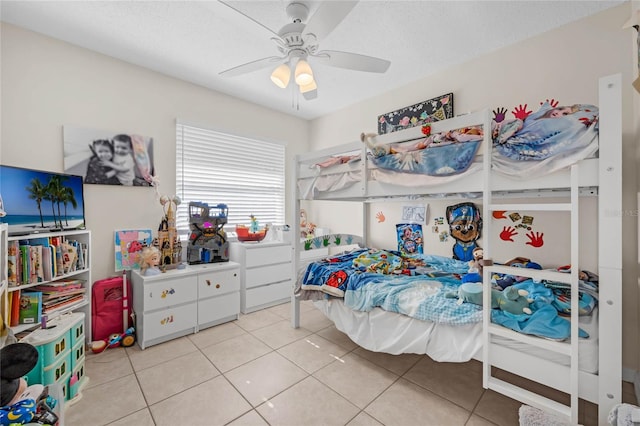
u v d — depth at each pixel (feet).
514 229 7.79
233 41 7.64
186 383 6.01
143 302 7.51
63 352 5.39
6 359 3.76
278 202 12.88
